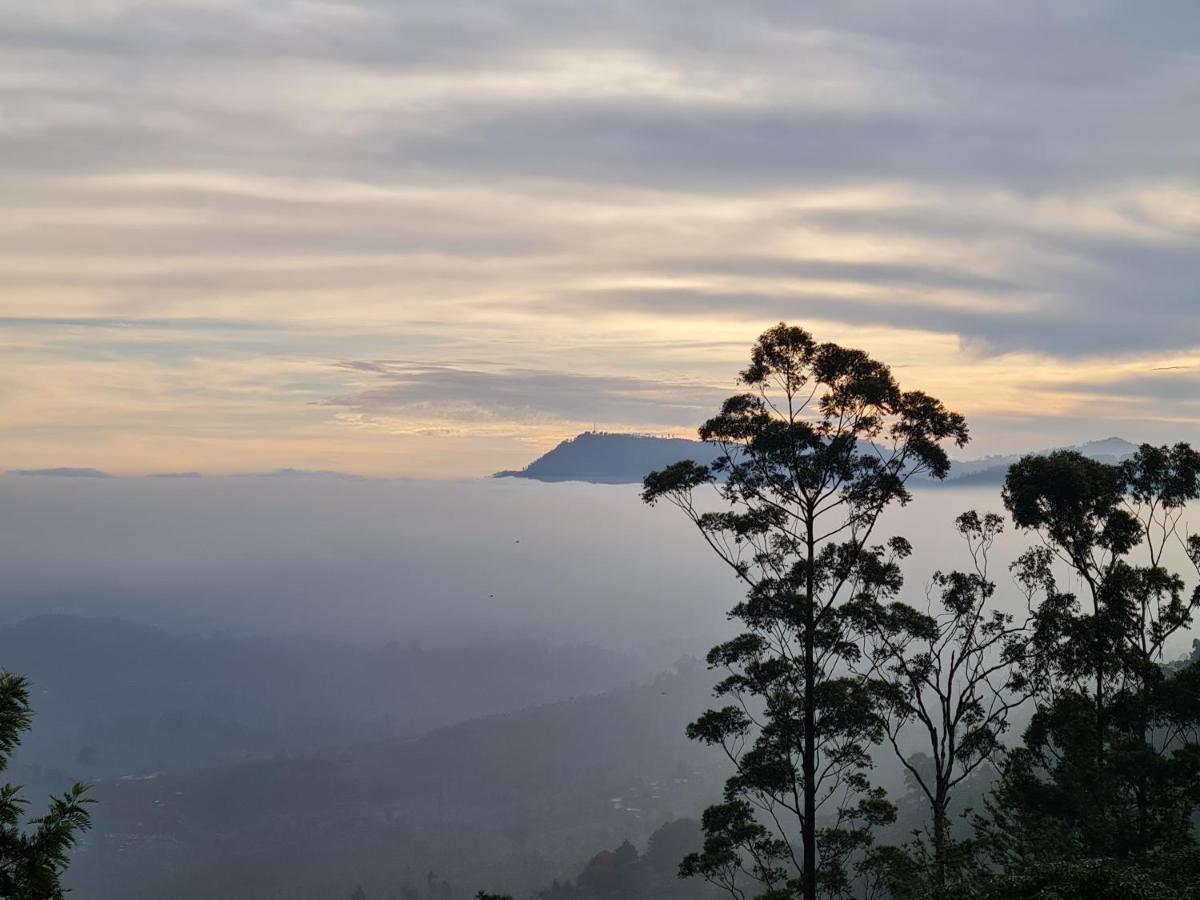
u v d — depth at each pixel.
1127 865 22.88
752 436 30.67
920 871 29.19
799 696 30.72
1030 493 34.03
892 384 30.09
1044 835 28.66
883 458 30.62
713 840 30.67
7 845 14.58
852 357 29.95
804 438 30.36
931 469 30.86
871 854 30.98
